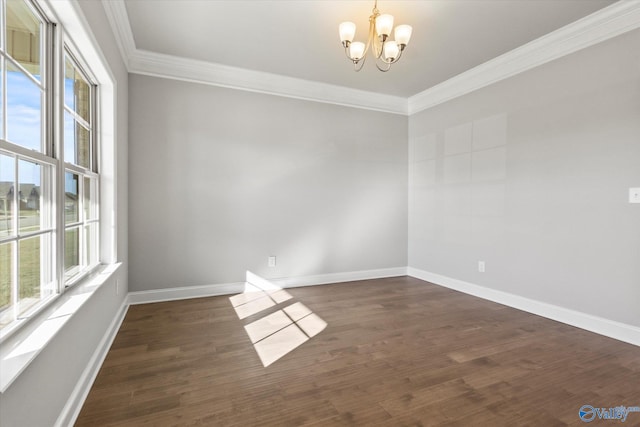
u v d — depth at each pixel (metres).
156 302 3.36
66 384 1.46
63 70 1.63
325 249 4.21
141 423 1.52
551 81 2.92
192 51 3.25
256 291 3.81
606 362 2.14
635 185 2.39
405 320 2.90
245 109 3.74
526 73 3.13
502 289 3.38
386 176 4.59
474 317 2.98
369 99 4.43
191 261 3.53
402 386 1.85
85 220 2.21
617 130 2.49
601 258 2.59
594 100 2.62
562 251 2.85
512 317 2.98
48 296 1.56
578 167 2.73
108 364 2.07
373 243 4.52
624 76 2.44
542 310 3.01
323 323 2.81
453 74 3.81
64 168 1.63
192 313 3.03
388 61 2.40
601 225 2.59
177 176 3.45
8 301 1.23
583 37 2.68
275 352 2.26
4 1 1.21
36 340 1.15
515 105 3.23
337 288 3.98
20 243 1.31
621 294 2.47
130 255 3.28
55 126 1.58
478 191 3.64
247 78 3.72
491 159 3.48
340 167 4.29
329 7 2.52
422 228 4.48
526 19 2.65
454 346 2.38
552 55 2.91
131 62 3.23
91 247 2.37
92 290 1.77
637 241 2.39
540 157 3.02
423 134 4.45
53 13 1.50
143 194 3.32
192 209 3.52
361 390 1.81
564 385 1.87
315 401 1.71
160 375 1.95
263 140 3.83
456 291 3.88
